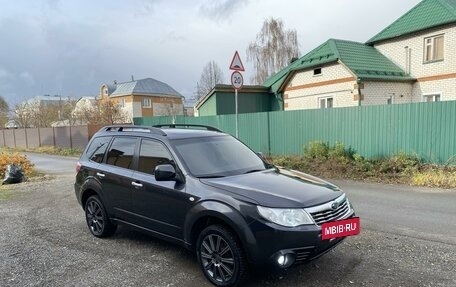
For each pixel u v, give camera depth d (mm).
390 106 11289
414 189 8656
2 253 5203
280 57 38406
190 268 4488
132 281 4152
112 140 5773
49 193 10141
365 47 21344
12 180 12484
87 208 6051
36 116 44438
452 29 17797
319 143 12594
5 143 37219
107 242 5570
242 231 3703
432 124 10430
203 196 4094
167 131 5188
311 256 3719
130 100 60438
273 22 38906
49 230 6340
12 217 7402
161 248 5215
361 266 4328
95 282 4156
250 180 4285
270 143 15117
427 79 18969
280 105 23359
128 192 5098
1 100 53188
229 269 3893
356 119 12172
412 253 4684
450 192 8234
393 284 3848
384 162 10703
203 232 4098
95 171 5754
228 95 23031
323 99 20031
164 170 4363
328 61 19109
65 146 28562
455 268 4203
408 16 20594
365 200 7676
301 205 3715
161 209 4602
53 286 4094
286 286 3867
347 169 10883
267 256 3613
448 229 5621
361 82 17844
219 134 5539
